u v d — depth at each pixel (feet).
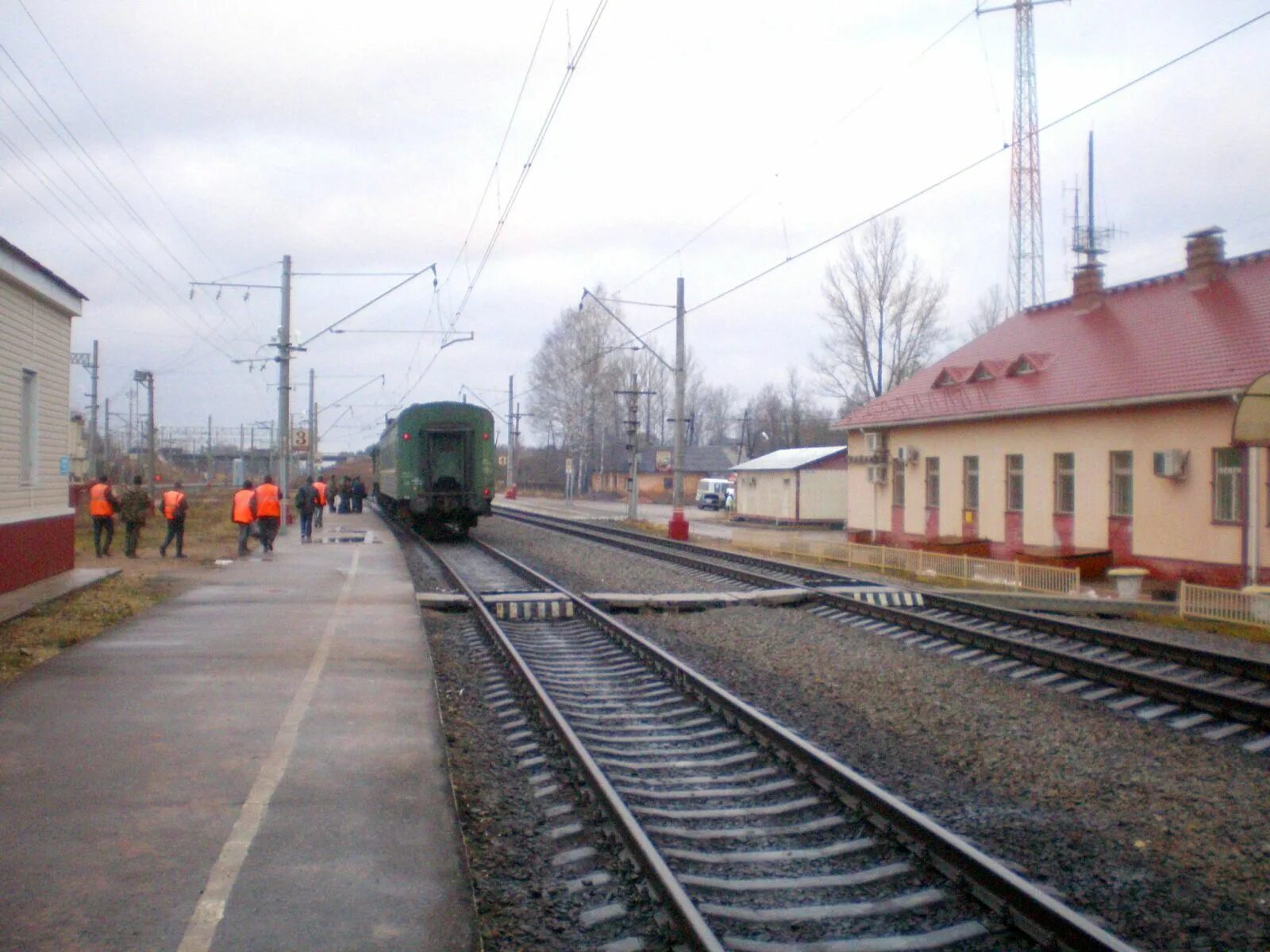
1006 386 93.15
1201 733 29.71
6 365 49.85
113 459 301.22
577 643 46.70
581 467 262.88
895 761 26.71
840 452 156.97
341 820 18.76
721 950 14.29
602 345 222.89
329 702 28.32
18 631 39.93
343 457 422.00
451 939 14.07
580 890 17.78
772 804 22.94
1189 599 55.98
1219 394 66.69
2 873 16.07
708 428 401.70
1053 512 84.23
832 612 56.18
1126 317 90.27
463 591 60.39
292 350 115.34
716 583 68.18
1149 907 17.46
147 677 31.35
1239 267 83.92
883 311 173.06
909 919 16.80
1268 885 18.45
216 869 16.37
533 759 26.30
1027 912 15.96
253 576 62.34
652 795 23.39
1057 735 29.07
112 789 20.29
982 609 53.57
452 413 105.19
